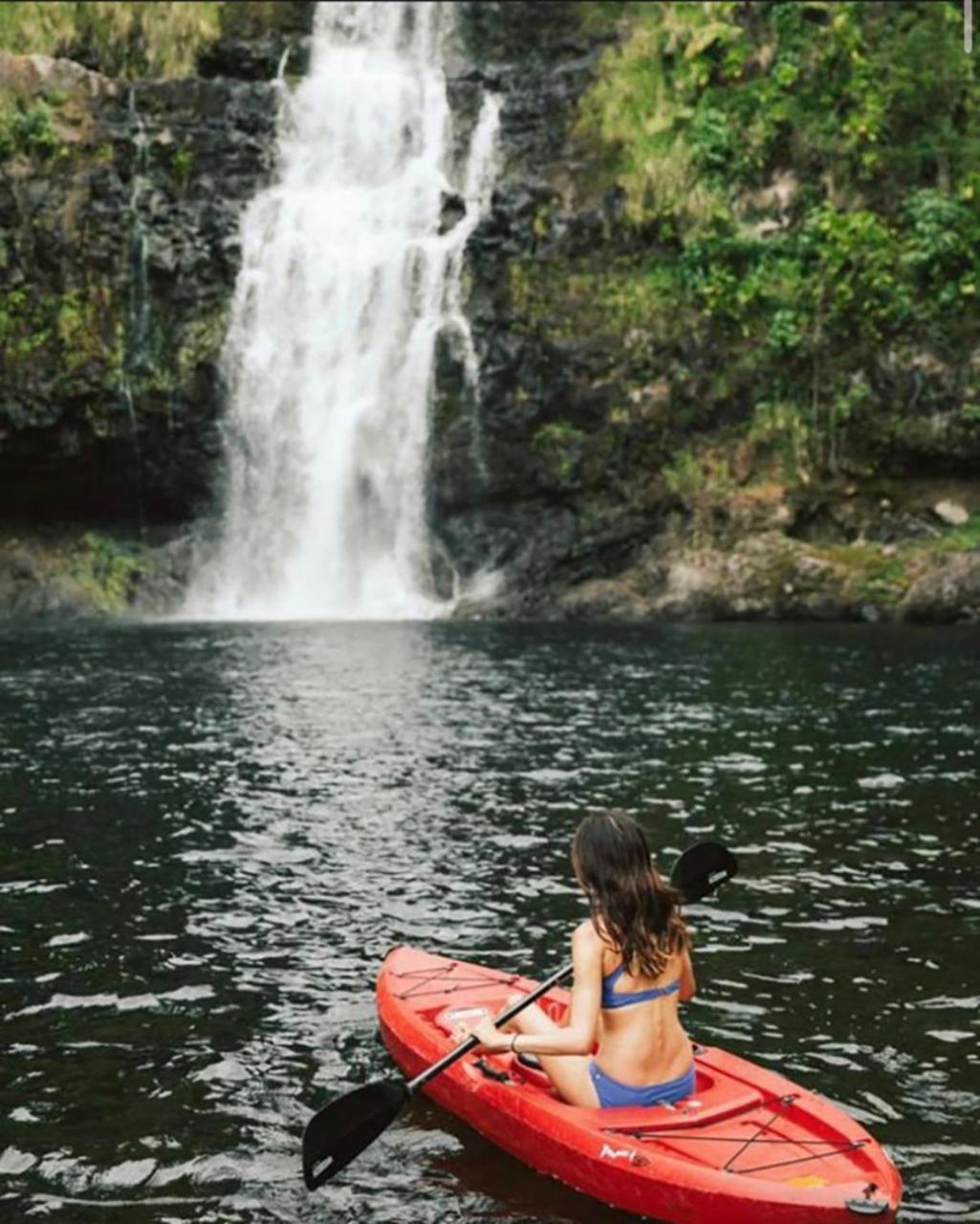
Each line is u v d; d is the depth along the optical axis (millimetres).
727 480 23641
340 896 7891
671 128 24469
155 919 7500
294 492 24141
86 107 23719
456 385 23984
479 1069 5078
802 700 14055
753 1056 5852
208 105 24578
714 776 10742
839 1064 5773
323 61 26391
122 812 9633
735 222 24047
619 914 4758
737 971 6801
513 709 13570
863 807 9867
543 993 5227
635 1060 4754
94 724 12633
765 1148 4512
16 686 14758
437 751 11617
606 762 11219
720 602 22297
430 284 24188
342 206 24750
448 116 25562
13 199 22828
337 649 18047
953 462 23234
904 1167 4945
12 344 22797
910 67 24078
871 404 23312
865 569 22266
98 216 23328
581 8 26250
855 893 7988
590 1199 4602
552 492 24000
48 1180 4867
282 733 12281
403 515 24219
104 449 23531
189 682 15094
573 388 23766
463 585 23906
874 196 23953
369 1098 4746
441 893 7957
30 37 24500
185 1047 5930
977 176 23016
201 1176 4902
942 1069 5738
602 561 23719
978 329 22969
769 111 24297
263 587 24031
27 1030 6098
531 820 9492
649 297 23938
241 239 24078
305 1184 4676
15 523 23812
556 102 25266
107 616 22766
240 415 23906
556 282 24000
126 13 25125
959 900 7863
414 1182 4766
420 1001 5688
